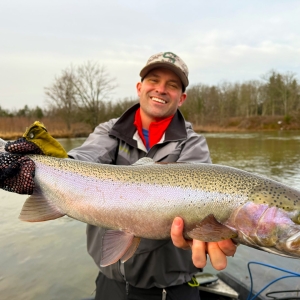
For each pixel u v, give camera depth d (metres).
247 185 0.64
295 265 1.35
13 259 1.50
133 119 0.89
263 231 0.60
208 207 0.64
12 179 0.71
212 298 1.04
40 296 1.22
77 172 0.73
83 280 1.34
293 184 2.88
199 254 0.60
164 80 0.89
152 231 0.68
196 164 0.70
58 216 0.74
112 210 0.70
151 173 0.70
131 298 0.81
